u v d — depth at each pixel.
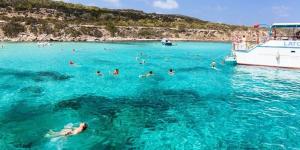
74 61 34.44
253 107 17.34
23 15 73.62
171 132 13.23
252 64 32.75
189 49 56.12
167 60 38.44
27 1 89.31
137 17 101.31
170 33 86.25
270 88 22.53
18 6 79.56
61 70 28.20
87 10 93.62
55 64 31.72
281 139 12.68
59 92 19.70
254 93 20.81
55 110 15.72
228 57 35.25
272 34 33.28
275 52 30.53
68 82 22.94
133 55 42.66
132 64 33.75
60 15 82.06
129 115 15.36
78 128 12.88
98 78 24.92
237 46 34.38
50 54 40.41
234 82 24.52
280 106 17.64
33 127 13.18
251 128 13.92
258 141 12.45
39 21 67.88
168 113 15.92
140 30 82.75
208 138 12.68
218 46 66.56
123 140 12.17
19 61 32.91
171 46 62.03
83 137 12.26
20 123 13.65
